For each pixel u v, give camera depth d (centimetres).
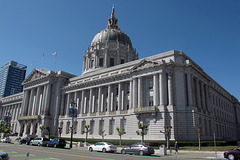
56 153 2919
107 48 8525
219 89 8506
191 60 5688
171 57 5275
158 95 5047
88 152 3284
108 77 6281
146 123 5031
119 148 4038
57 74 7944
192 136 4616
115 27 10281
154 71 5172
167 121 4734
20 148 3700
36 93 8644
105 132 5953
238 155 2397
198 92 5450
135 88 5481
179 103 4922
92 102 6731
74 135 6694
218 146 4103
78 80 7506
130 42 9525
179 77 5125
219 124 7438
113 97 6278
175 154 3161
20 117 8506
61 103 7594
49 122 7494
